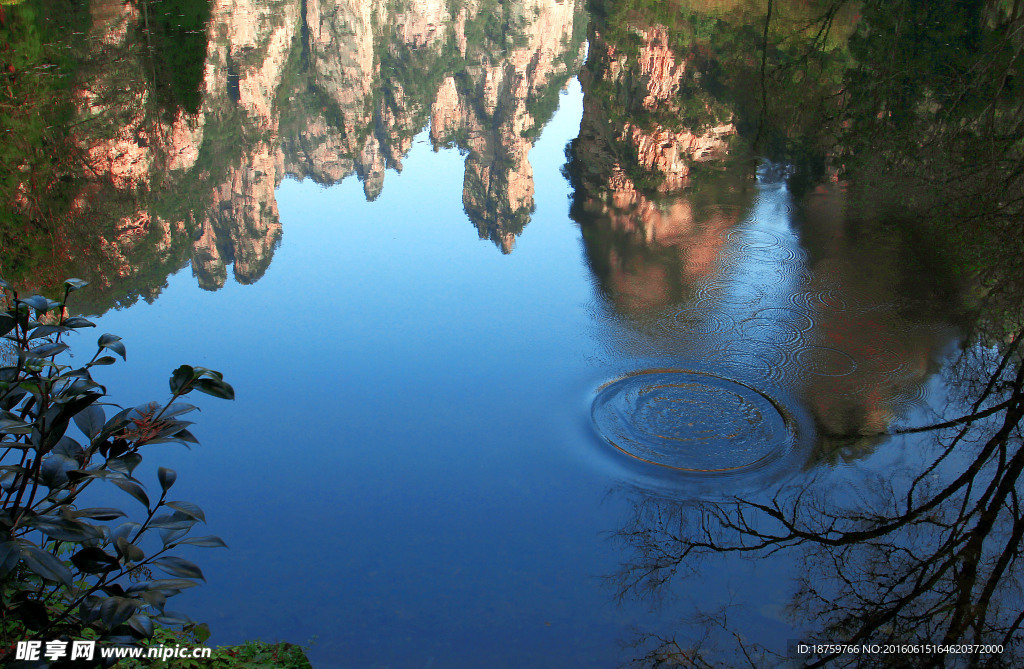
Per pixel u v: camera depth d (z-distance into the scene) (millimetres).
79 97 21844
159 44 29531
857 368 9820
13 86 21094
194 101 25531
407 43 51375
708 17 33938
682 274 12906
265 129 30656
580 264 13516
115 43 28250
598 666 5457
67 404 2836
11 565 2539
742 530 6945
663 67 27938
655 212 16344
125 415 2988
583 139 25297
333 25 47312
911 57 23641
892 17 27469
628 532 6898
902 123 20000
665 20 33875
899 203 15742
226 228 17016
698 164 19672
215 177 22000
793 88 24656
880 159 18359
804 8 33344
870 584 6262
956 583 6312
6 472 3205
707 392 9289
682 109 24656
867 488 7531
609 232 15172
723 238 14594
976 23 25266
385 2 53938
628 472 7770
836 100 23016
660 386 9430
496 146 40562
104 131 20266
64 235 14773
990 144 17094
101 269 14000
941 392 9297
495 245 14594
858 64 24812
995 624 5855
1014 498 7285
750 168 19203
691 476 7707
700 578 6340
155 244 15719
